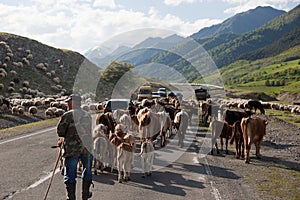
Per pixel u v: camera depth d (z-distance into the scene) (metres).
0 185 8.69
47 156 12.43
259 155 13.36
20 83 57.62
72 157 6.82
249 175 10.39
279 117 33.31
